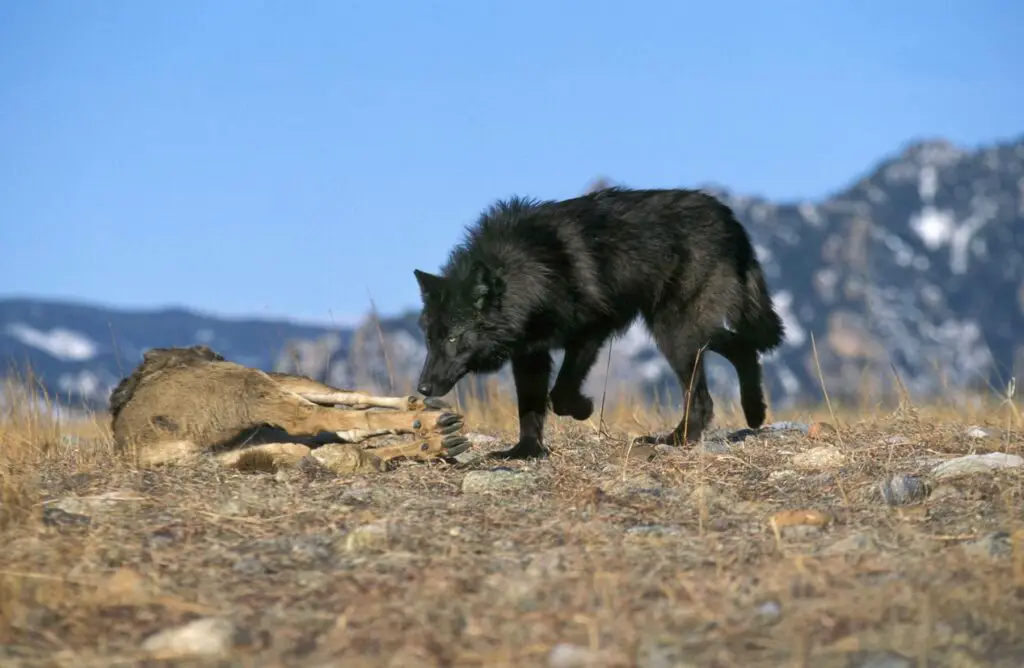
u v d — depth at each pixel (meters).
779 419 36.53
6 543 16.39
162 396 23.38
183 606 13.23
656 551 15.59
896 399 36.31
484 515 18.27
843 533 16.72
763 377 29.22
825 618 12.25
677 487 21.23
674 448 25.61
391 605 13.11
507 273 25.25
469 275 25.12
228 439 23.20
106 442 26.70
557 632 12.14
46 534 16.81
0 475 21.59
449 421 22.95
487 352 25.44
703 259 27.12
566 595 13.21
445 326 25.38
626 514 18.30
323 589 14.00
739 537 16.58
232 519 17.98
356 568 14.97
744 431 28.88
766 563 14.68
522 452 25.22
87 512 18.47
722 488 20.94
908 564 14.38
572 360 27.58
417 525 17.38
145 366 24.30
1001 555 14.69
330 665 11.25
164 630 12.41
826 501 19.72
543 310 25.44
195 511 18.62
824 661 11.09
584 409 27.86
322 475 21.59
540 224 26.25
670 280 27.05
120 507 18.75
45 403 29.55
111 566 15.24
